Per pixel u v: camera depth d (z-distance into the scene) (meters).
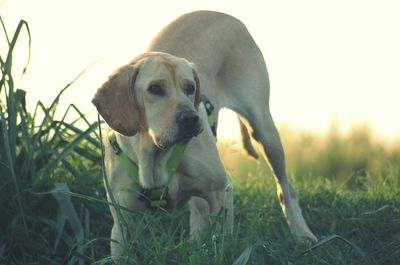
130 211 4.79
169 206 4.98
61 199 5.12
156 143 4.54
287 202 5.78
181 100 4.52
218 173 4.95
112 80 4.64
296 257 4.69
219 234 4.66
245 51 5.82
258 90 5.79
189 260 4.43
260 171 7.33
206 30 5.70
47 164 5.48
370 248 5.28
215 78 5.65
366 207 5.84
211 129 5.25
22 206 5.29
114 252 4.82
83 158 6.24
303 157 9.59
